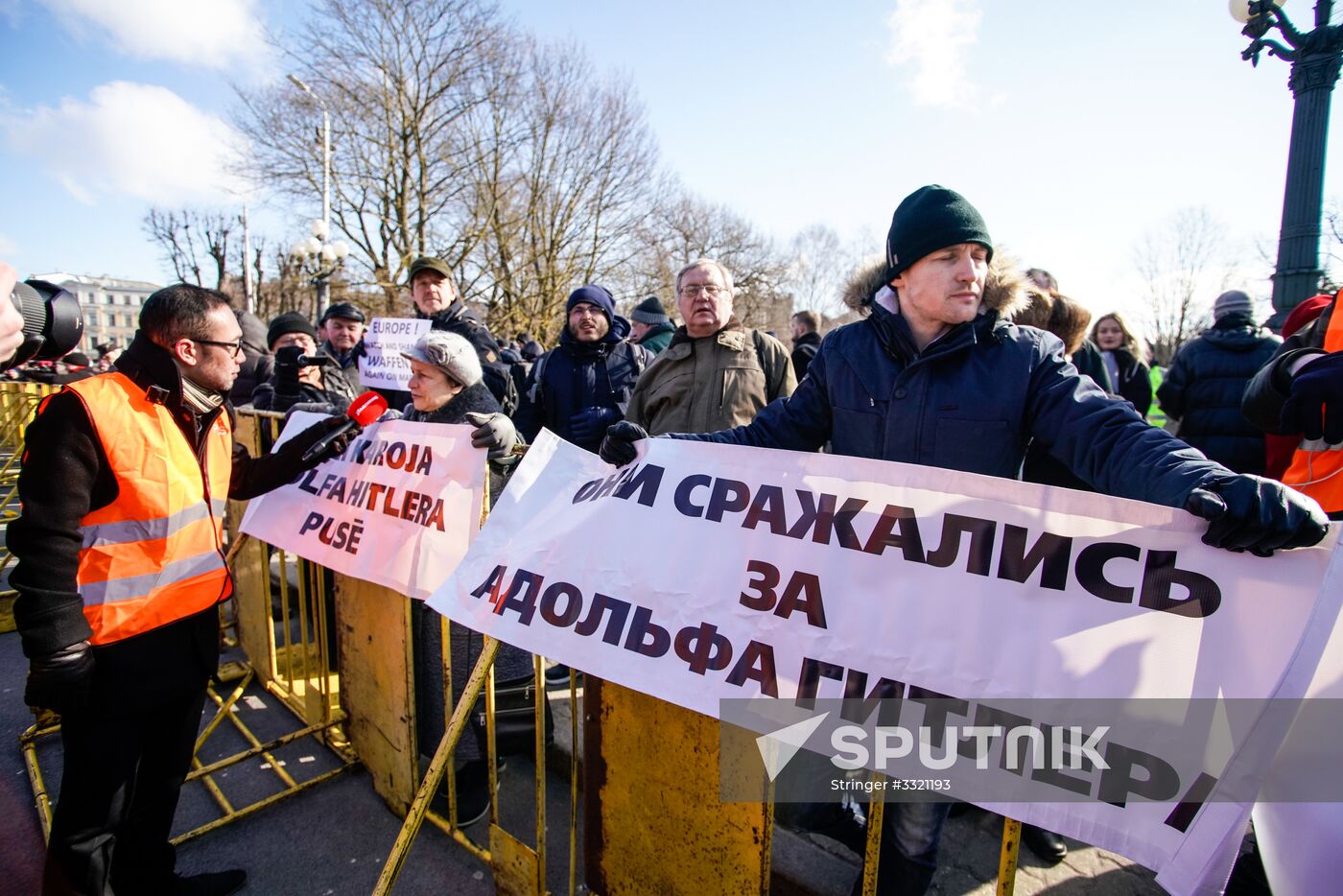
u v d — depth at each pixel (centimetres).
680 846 161
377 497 241
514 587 174
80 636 164
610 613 159
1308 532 95
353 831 240
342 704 269
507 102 2197
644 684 150
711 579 150
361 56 2078
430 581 214
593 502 174
